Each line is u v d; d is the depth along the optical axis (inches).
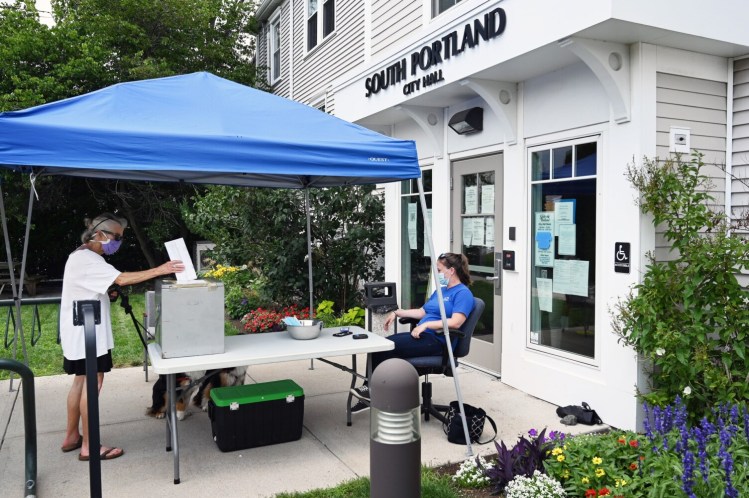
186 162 126.0
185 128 131.6
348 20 366.0
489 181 219.0
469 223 232.2
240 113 146.5
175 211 553.3
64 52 474.9
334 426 172.1
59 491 130.2
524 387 199.0
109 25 506.0
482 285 225.8
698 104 164.1
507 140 203.2
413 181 273.7
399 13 285.6
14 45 451.8
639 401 156.6
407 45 224.1
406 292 282.7
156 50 550.3
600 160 167.6
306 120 152.8
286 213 319.6
